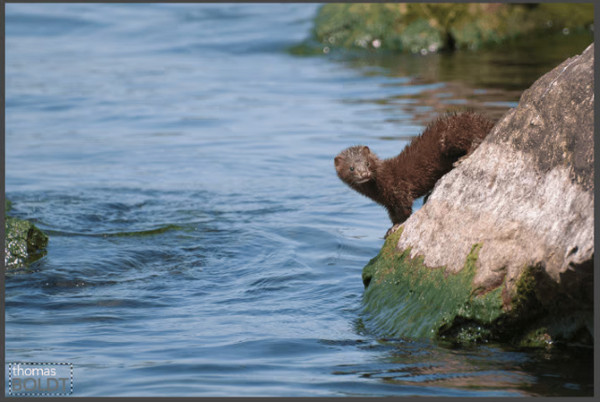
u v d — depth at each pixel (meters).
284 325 17.52
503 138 16.95
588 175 14.89
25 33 65.81
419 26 58.62
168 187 30.31
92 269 21.84
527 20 60.84
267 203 28.08
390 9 59.56
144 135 38.19
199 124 39.91
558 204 15.22
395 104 41.41
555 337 15.70
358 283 20.28
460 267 16.39
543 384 13.90
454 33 58.72
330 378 14.38
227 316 18.22
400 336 16.62
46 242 23.94
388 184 22.22
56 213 27.17
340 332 17.02
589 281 14.47
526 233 15.55
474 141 19.69
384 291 17.94
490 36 59.00
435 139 21.36
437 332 16.23
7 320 18.17
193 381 14.30
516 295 15.47
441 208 17.47
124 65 55.19
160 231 25.28
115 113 42.44
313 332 17.03
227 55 58.59
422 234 17.67
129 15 71.50
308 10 68.75
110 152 35.41
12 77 50.94
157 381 14.35
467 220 16.75
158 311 18.72
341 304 18.84
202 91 47.28
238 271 21.61
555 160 15.72
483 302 15.83
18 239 22.89
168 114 42.00
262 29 64.50
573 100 15.90
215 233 24.97
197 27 66.81
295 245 23.53
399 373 14.59
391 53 58.19
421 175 21.77
